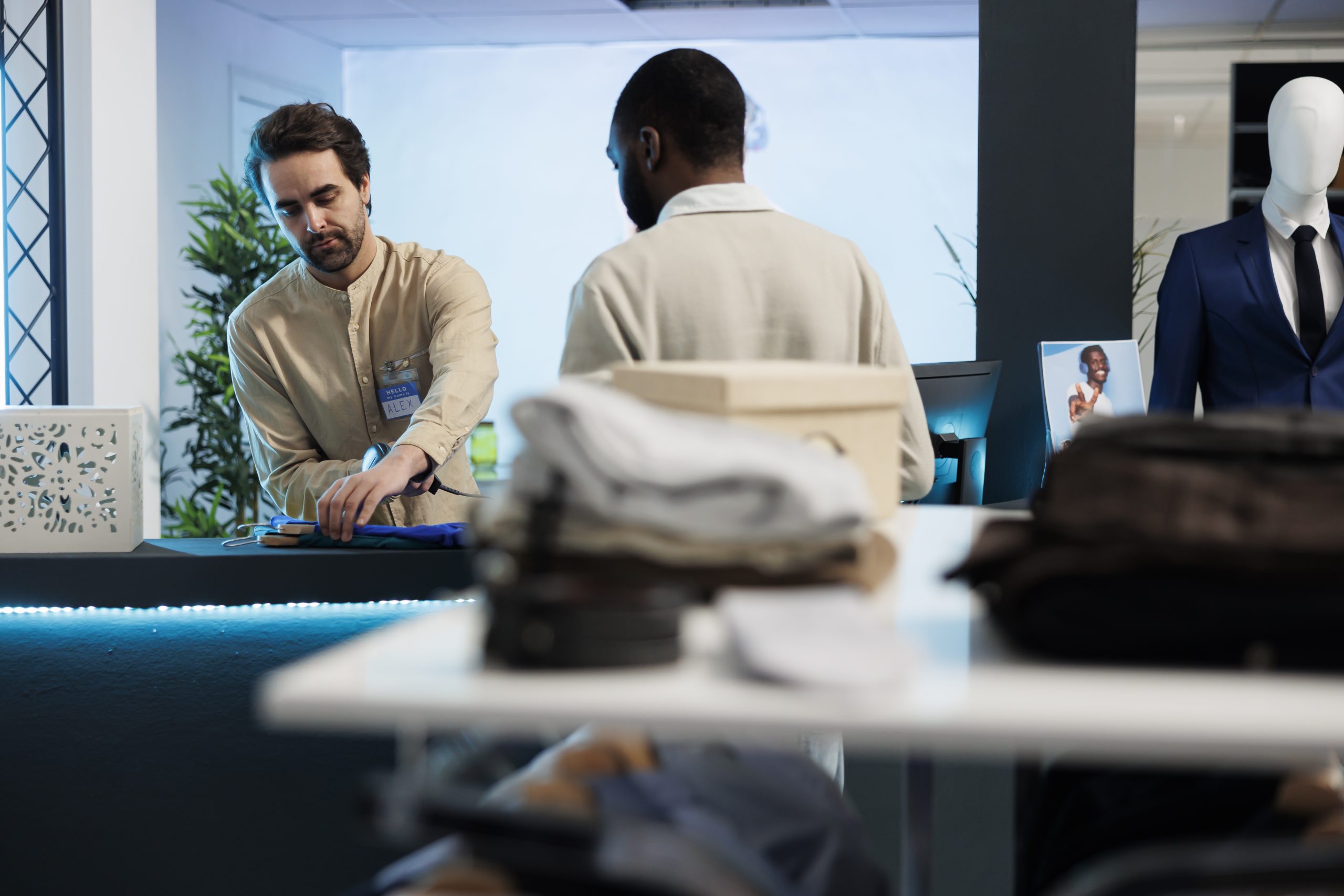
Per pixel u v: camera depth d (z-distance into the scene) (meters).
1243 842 0.94
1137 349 2.90
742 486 0.75
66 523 2.32
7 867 2.30
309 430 2.82
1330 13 5.11
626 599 0.67
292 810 2.28
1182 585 0.66
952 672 0.66
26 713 2.31
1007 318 3.29
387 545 2.35
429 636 0.75
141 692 2.31
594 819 0.68
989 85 3.26
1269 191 2.86
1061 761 1.21
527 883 0.74
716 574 0.76
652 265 1.52
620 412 0.77
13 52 3.93
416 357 2.72
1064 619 0.67
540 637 0.65
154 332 4.22
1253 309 2.76
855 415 1.03
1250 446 0.79
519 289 7.38
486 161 7.32
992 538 0.80
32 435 2.31
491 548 0.78
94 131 3.95
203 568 2.27
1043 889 1.10
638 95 1.62
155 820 2.29
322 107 2.58
